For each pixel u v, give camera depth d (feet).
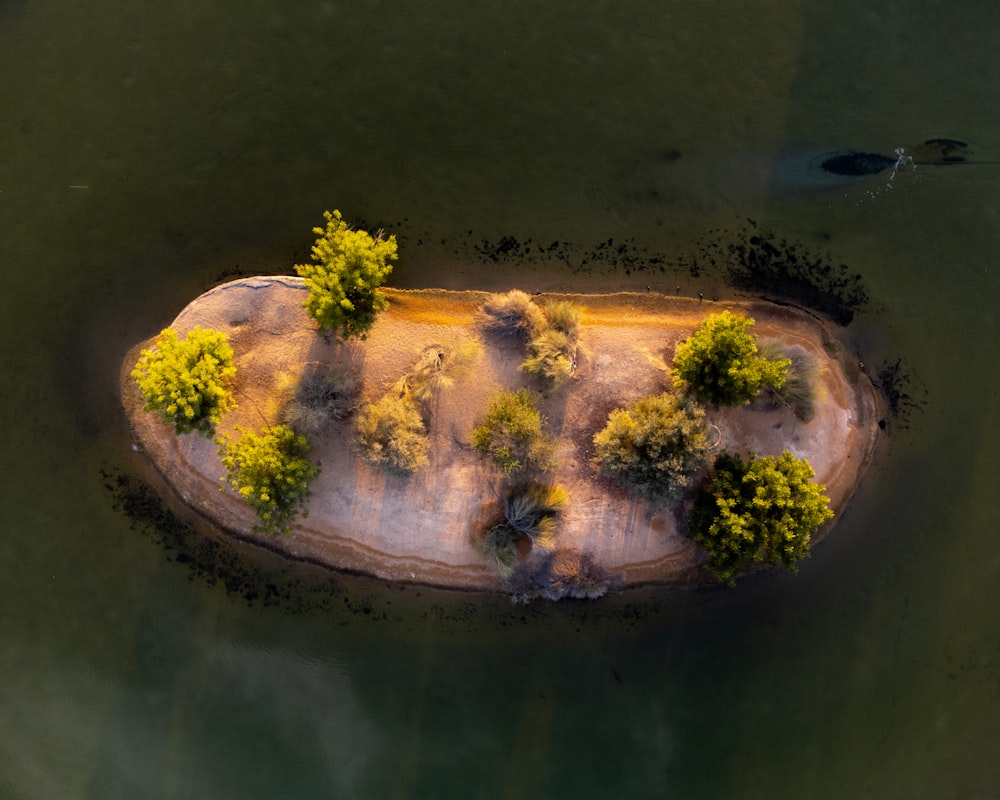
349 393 78.95
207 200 84.64
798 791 84.58
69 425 84.02
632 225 84.48
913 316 84.94
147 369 72.59
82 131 84.64
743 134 84.99
